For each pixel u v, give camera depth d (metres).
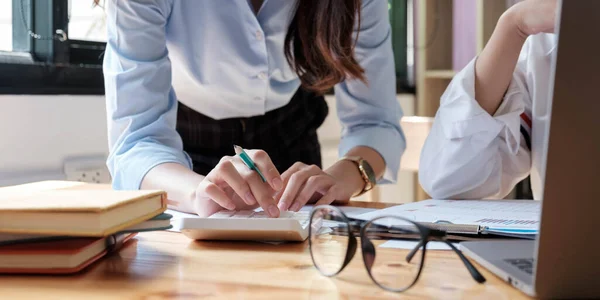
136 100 1.34
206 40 1.44
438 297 0.61
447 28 3.45
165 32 1.44
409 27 3.43
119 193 0.81
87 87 2.00
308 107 1.69
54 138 1.88
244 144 1.58
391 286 0.65
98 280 0.69
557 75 0.54
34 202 0.73
